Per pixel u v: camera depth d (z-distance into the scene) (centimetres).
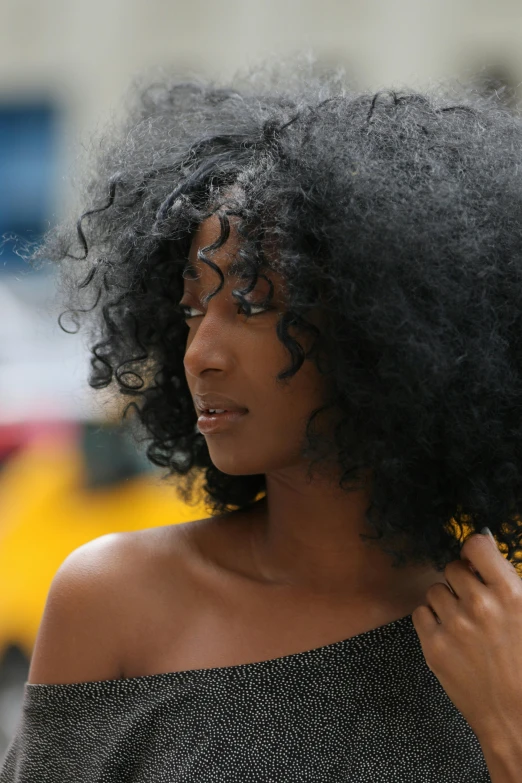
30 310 1085
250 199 310
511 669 296
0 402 963
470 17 1770
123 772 331
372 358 307
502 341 311
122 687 333
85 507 862
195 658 333
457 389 309
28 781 341
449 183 313
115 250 364
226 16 1873
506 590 305
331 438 321
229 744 320
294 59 454
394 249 300
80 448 880
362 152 317
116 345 379
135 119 426
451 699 305
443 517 327
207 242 320
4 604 829
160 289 355
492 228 313
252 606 339
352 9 1803
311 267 305
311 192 307
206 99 405
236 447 322
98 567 349
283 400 317
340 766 317
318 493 336
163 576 348
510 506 329
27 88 2045
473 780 321
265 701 323
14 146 2094
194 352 315
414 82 439
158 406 387
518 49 1758
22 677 820
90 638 342
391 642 326
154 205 346
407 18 1788
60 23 2008
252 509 375
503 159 328
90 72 2000
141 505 856
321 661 324
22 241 441
